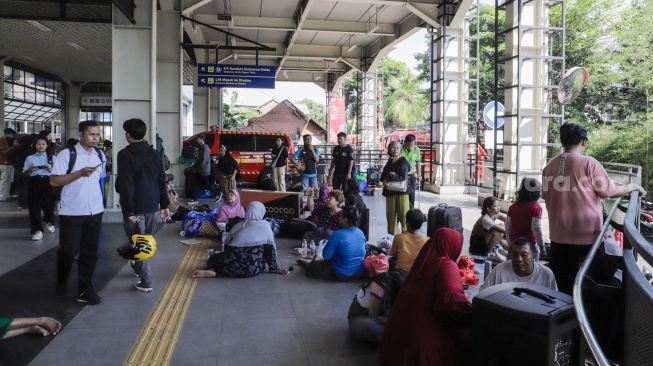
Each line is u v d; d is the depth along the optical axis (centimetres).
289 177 1480
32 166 780
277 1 1752
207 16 1903
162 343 408
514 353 274
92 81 2595
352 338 422
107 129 2855
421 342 310
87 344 404
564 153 432
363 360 381
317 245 743
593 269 401
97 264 651
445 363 310
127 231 532
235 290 551
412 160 898
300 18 1833
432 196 1573
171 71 1477
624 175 569
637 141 2302
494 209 698
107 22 979
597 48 2719
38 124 2652
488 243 700
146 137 979
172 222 988
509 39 1259
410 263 512
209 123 2450
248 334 429
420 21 1905
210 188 1402
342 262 583
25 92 2114
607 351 330
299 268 645
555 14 2828
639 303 249
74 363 370
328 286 568
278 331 436
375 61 2491
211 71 1761
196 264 662
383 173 801
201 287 561
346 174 950
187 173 1455
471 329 293
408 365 312
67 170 475
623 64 2566
